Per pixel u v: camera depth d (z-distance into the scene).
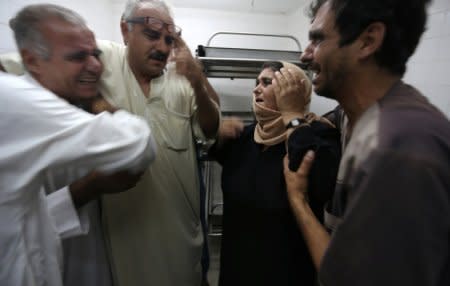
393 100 0.43
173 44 0.78
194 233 0.97
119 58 0.82
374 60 0.45
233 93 2.50
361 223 0.37
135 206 0.80
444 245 0.34
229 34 2.32
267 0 2.23
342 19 0.44
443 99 1.18
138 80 0.83
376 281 0.36
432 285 0.34
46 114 0.47
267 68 0.88
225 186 0.89
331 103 2.05
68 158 0.48
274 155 0.81
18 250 0.50
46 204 0.58
